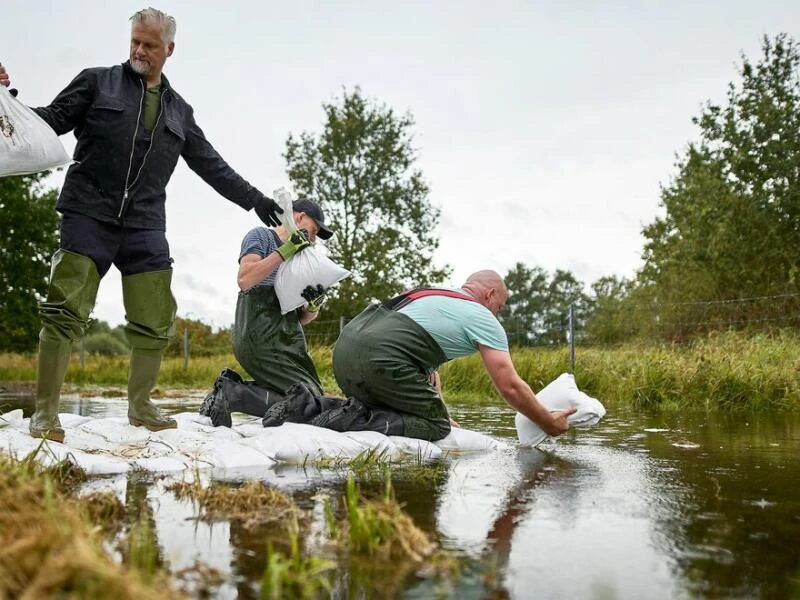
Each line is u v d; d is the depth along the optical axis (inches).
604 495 102.0
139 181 145.2
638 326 681.0
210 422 173.9
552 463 132.9
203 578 64.0
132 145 141.3
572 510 92.5
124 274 151.6
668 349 410.3
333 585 63.2
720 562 70.6
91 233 140.6
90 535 63.6
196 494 98.3
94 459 120.3
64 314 136.6
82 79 139.3
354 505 74.8
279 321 174.4
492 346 151.5
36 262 951.0
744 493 103.5
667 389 283.9
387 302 159.5
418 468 127.5
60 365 136.1
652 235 837.8
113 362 684.1
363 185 1339.8
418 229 1344.7
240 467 128.4
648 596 61.4
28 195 952.3
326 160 1346.0
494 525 84.7
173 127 147.9
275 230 178.9
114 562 63.6
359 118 1344.7
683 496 101.3
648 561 70.9
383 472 122.8
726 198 709.3
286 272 170.1
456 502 97.3
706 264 712.4
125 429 149.3
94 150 139.6
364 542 73.3
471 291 163.9
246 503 91.9
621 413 247.3
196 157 160.2
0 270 932.0
